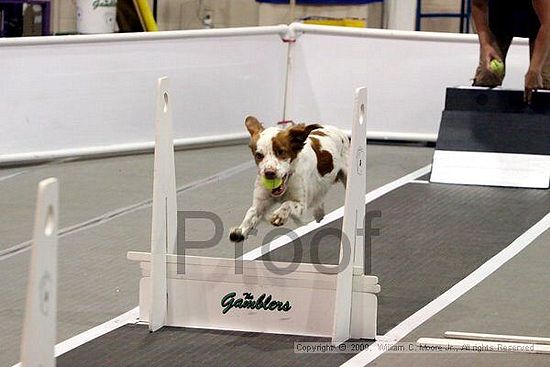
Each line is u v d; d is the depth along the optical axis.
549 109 10.78
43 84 10.71
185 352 5.79
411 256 7.87
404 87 12.27
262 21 16.03
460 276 7.39
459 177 10.49
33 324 3.81
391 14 17.20
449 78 12.16
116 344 5.91
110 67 11.13
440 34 12.05
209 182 10.31
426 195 9.95
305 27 12.29
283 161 6.02
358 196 5.89
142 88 11.41
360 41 12.23
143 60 11.35
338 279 5.84
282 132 6.07
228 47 11.92
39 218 3.82
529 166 10.52
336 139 6.81
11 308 6.54
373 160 11.59
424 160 11.66
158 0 17.12
